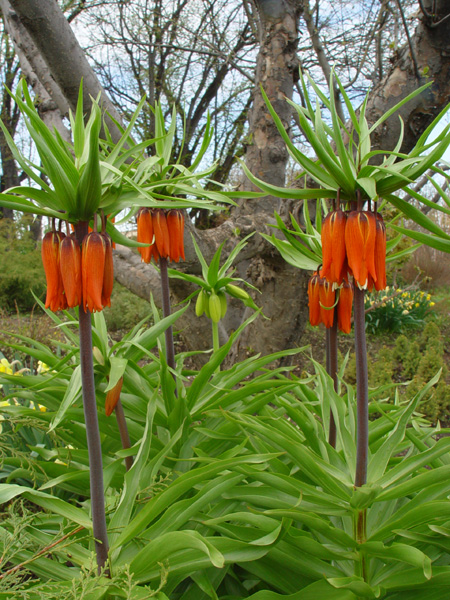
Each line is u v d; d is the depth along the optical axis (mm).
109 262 1299
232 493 1557
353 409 1954
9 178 19719
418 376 6215
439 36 3105
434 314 11148
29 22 2725
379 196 1369
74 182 1255
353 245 1285
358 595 1366
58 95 3783
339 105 3826
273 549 1536
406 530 1436
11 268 11969
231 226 3592
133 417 1989
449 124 1198
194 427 1913
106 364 1690
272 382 1964
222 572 1601
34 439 2715
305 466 1441
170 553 1326
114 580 1288
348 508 1468
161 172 1964
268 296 3926
